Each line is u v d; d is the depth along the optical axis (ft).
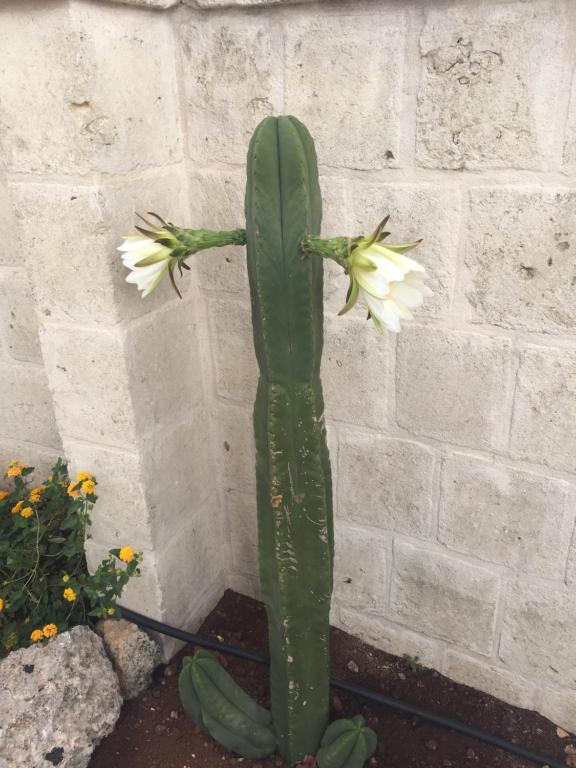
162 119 3.84
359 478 4.37
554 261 3.26
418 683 4.59
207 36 3.68
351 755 3.76
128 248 3.12
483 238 3.39
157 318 4.11
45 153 3.51
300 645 3.58
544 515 3.79
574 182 3.08
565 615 3.96
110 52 3.39
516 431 3.69
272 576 3.48
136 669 4.46
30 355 5.36
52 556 4.79
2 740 3.71
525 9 2.90
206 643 4.58
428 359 3.81
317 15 3.36
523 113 3.07
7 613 4.74
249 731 3.94
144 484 4.24
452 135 3.27
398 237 3.61
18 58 3.34
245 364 4.52
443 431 3.94
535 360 3.49
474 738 4.14
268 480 3.26
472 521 4.06
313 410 3.07
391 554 4.49
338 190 3.67
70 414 4.23
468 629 4.39
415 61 3.22
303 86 3.53
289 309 2.88
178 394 4.44
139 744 4.17
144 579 4.57
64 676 3.99
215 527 5.18
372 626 4.83
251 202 2.80
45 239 3.74
